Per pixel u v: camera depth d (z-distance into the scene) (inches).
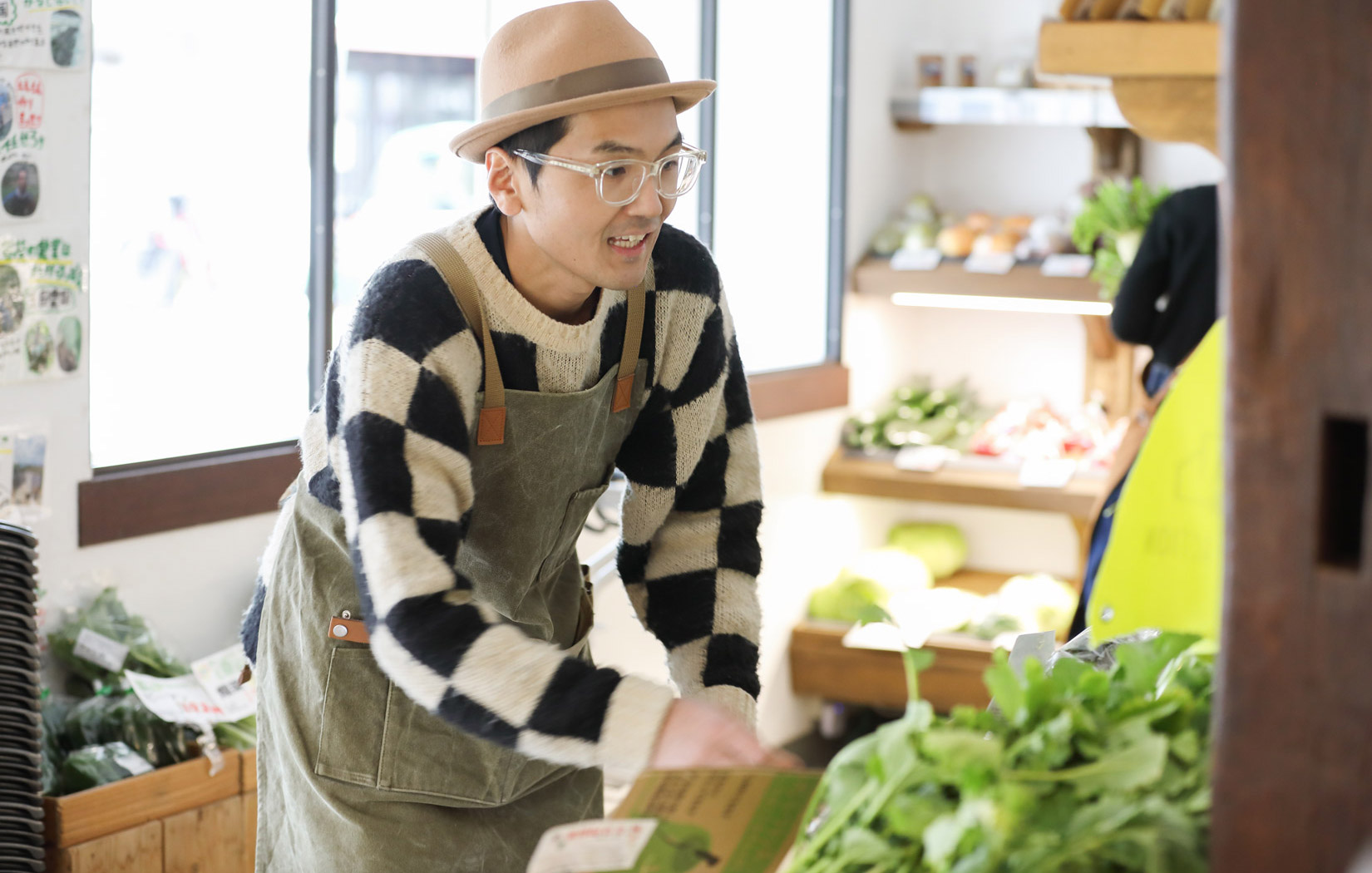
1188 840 31.4
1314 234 24.5
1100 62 94.8
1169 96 95.7
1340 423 25.1
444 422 50.6
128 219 116.3
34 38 99.6
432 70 173.6
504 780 59.6
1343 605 25.0
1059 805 32.6
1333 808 25.4
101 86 115.0
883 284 191.3
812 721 193.8
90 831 92.7
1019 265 183.3
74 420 104.4
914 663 36.6
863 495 188.4
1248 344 25.4
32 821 74.5
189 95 120.4
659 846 35.5
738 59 175.6
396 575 46.6
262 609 63.7
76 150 103.5
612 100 49.3
